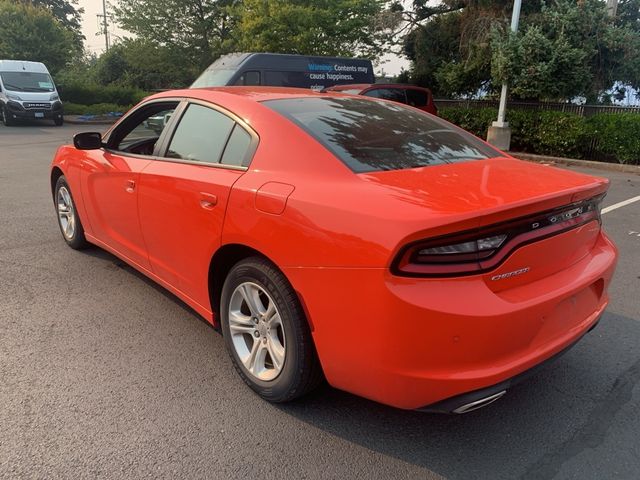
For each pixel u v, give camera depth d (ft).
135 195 12.26
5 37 88.89
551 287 8.02
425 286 7.06
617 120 43.73
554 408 9.46
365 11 68.69
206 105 11.29
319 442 8.48
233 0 85.81
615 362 11.10
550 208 7.86
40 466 7.78
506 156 11.23
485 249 7.29
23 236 18.95
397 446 8.41
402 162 9.30
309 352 8.56
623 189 32.91
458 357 7.15
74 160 15.52
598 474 7.84
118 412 9.10
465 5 58.23
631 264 17.67
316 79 46.60
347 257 7.47
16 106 66.74
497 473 7.85
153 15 86.43
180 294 11.68
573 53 46.73
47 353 10.98
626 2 63.21
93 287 14.40
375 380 7.59
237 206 9.20
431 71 62.49
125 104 101.81
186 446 8.31
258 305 9.37
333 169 8.63
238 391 9.81
